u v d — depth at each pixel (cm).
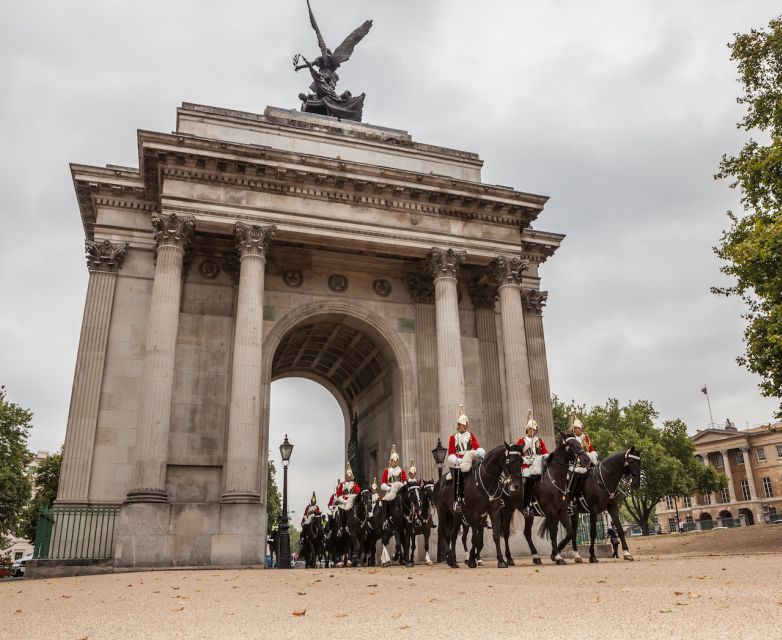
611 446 13738
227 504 4328
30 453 9281
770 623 1088
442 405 5162
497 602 1549
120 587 2580
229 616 1520
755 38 5488
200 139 4956
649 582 1878
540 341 6269
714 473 14775
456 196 5569
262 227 5034
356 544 4906
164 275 4788
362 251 5741
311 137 5953
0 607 1931
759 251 4656
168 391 4553
